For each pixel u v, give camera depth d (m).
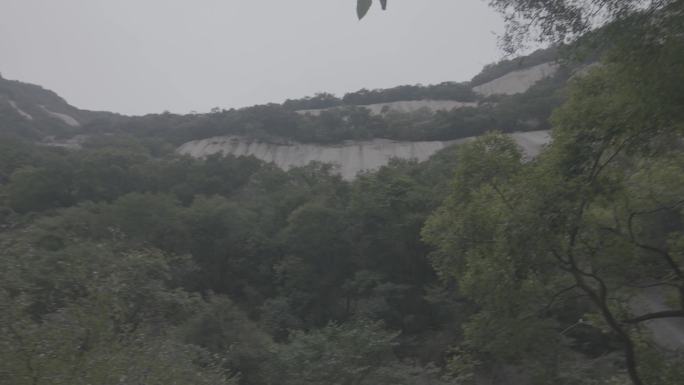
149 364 10.32
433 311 28.75
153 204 34.09
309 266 32.44
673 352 11.80
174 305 19.81
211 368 15.19
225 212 35.88
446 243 11.36
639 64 8.20
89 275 11.73
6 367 8.27
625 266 10.68
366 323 20.80
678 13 7.82
